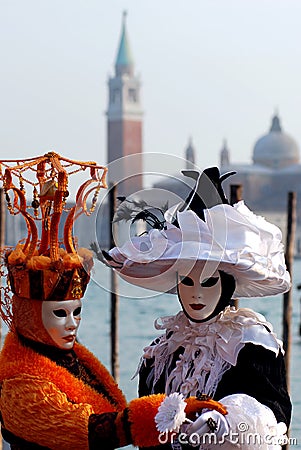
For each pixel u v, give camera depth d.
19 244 5.38
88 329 34.41
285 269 5.63
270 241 5.53
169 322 5.72
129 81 173.00
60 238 5.27
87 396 5.11
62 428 4.84
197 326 5.58
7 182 5.21
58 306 5.13
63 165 5.30
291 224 17.17
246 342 5.39
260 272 5.42
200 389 5.43
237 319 5.51
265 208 150.50
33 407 4.88
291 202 17.16
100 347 29.56
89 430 4.83
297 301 44.44
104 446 4.84
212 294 5.50
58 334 5.14
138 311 39.84
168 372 5.69
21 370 5.03
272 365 5.39
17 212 5.25
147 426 4.79
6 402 4.96
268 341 5.42
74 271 5.15
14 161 5.31
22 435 4.91
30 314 5.14
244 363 5.36
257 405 5.04
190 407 4.92
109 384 5.43
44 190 5.21
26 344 5.17
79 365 5.31
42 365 5.05
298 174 155.38
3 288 5.30
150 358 5.82
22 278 5.12
